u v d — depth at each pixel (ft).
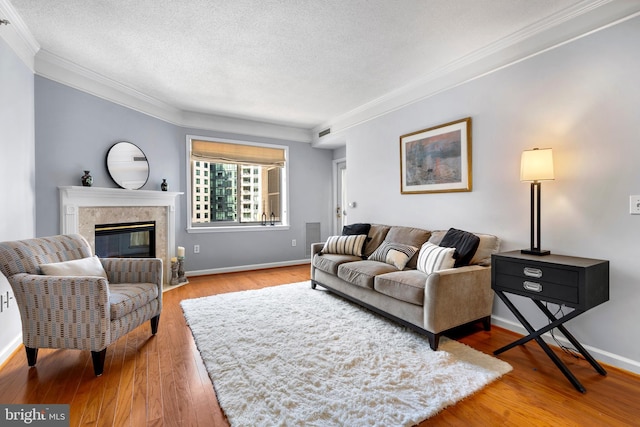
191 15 7.47
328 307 10.37
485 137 9.17
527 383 6.06
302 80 11.37
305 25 7.88
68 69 10.00
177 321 9.40
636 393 5.71
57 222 9.80
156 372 6.49
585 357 6.52
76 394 5.70
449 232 9.39
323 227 19.49
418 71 10.61
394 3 7.02
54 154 9.69
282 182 18.30
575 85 7.21
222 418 5.08
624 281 6.52
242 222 17.24
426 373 6.30
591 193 6.99
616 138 6.61
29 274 6.55
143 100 12.88
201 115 15.40
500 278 7.23
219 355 7.04
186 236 15.21
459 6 7.14
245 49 9.10
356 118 14.65
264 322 9.03
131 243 12.69
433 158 10.71
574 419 5.03
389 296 8.58
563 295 6.11
